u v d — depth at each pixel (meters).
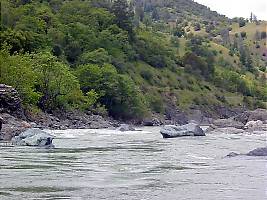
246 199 18.67
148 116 152.50
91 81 134.12
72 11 196.75
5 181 23.23
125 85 140.12
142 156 36.81
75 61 155.75
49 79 103.31
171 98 184.00
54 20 173.38
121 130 87.94
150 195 19.59
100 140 56.81
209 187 21.66
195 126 67.69
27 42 126.62
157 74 191.00
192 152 40.75
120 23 199.75
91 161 32.69
